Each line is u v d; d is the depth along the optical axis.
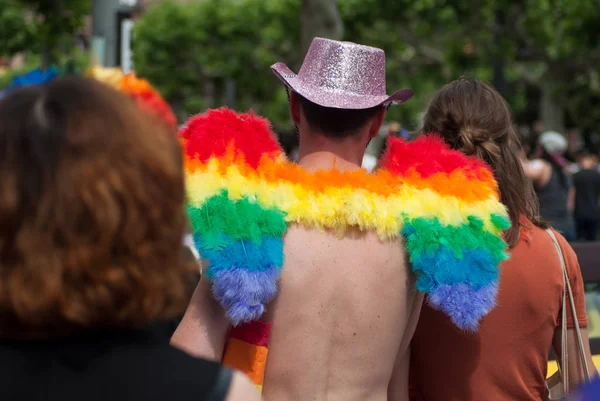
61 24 9.59
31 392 1.17
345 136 2.14
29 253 1.13
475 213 2.12
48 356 1.20
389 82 19.36
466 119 2.47
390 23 18.48
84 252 1.14
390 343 2.07
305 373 1.98
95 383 1.18
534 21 17.03
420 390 2.47
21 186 1.14
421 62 19.84
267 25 23.84
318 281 2.00
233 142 2.04
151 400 1.18
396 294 2.07
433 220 2.07
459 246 2.08
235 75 24.64
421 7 17.44
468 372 2.37
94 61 2.45
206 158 2.03
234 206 1.95
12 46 10.97
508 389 2.38
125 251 1.17
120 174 1.17
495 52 13.78
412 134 2.78
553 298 2.39
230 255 1.92
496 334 2.37
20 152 1.16
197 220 1.95
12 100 1.21
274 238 1.97
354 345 2.02
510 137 2.55
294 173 2.05
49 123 1.17
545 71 21.17
